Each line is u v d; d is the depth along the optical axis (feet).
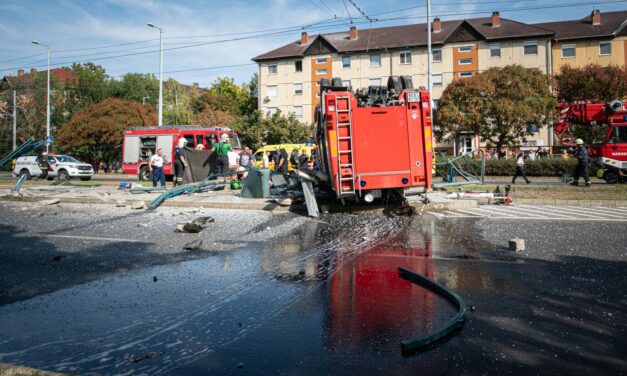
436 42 160.15
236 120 167.22
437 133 128.16
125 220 34.32
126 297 15.35
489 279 17.03
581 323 12.45
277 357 10.50
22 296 15.57
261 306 14.20
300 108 181.98
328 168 35.58
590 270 18.25
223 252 22.82
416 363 10.09
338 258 21.15
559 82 136.26
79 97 198.90
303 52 178.70
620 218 33.04
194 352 10.87
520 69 114.73
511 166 86.07
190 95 222.07
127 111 138.92
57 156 92.38
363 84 172.45
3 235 28.07
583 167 58.54
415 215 35.96
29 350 11.11
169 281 17.34
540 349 10.79
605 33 152.87
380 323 12.56
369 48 168.55
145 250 23.40
